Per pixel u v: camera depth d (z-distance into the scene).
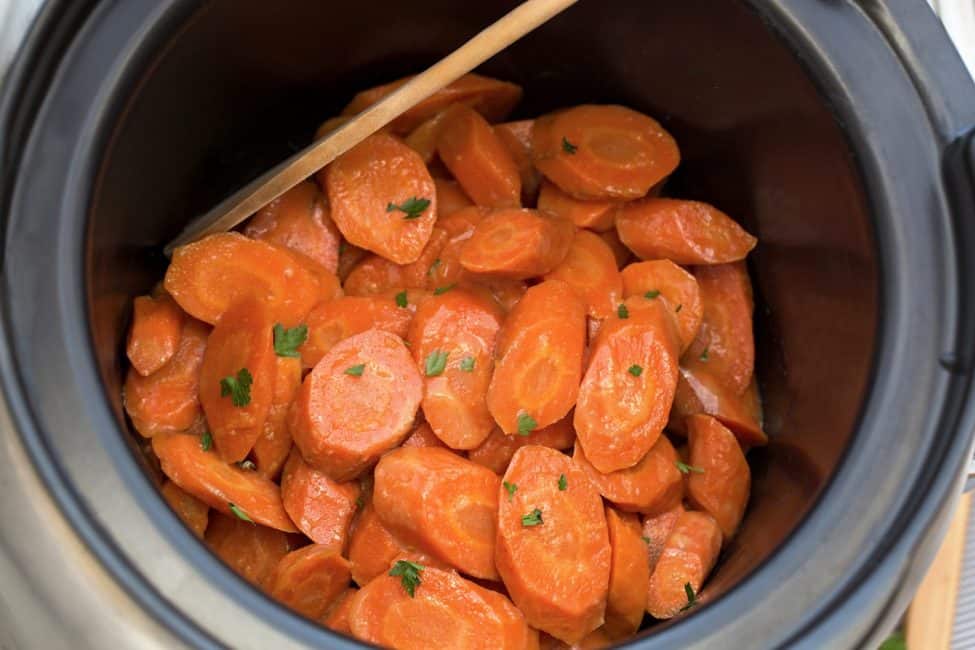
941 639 0.44
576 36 0.40
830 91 0.35
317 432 0.37
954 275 0.33
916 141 0.34
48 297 0.31
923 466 0.32
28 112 0.32
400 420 0.38
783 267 0.40
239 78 0.39
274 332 0.38
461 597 0.35
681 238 0.41
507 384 0.38
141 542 0.30
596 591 0.36
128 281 0.37
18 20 0.37
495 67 0.42
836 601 0.31
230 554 0.38
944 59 0.34
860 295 0.35
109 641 0.29
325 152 0.37
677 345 0.40
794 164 0.38
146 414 0.37
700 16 0.37
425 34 0.40
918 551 0.31
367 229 0.40
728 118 0.40
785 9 0.35
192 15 0.34
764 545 0.36
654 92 0.41
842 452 0.33
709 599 0.33
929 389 0.33
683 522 0.39
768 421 0.41
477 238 0.40
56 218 0.32
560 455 0.37
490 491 0.37
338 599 0.37
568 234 0.40
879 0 0.35
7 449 0.30
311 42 0.39
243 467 0.38
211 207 0.41
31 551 0.30
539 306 0.38
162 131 0.37
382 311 0.40
